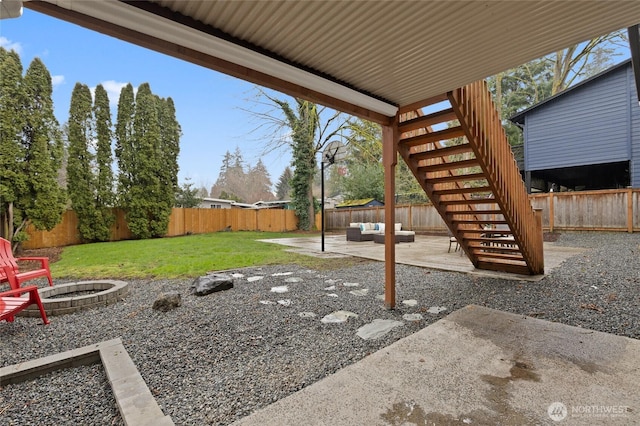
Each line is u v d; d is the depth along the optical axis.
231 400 1.85
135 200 12.41
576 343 2.41
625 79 10.06
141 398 1.77
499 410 1.62
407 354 2.30
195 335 2.85
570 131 11.21
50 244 10.27
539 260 4.76
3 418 1.76
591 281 4.29
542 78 15.85
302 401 1.76
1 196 8.02
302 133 15.73
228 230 16.33
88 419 1.74
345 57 2.45
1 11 1.43
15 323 3.20
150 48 1.98
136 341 2.74
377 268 5.93
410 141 4.05
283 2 1.77
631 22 2.08
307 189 17.03
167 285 4.71
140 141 12.69
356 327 2.98
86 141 11.26
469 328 2.77
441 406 1.67
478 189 4.12
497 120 3.98
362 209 16.11
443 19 1.96
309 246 9.66
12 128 8.16
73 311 3.51
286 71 2.46
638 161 9.90
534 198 10.62
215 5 1.79
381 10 1.88
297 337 2.77
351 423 1.56
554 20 2.02
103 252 8.38
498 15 1.95
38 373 2.20
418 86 3.03
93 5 1.62
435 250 8.32
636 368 2.01
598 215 9.43
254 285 4.68
